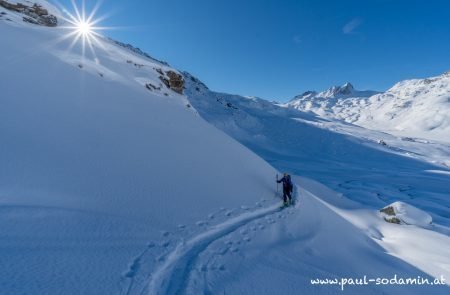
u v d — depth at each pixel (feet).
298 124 307.37
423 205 79.97
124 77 57.21
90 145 27.66
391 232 42.32
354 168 182.39
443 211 74.49
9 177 18.78
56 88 34.94
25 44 43.57
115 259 15.16
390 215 49.65
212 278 16.19
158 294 13.62
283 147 233.35
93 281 12.78
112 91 44.19
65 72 40.96
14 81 30.81
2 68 32.09
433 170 201.46
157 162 30.99
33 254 13.21
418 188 114.93
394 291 20.75
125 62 67.77
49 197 18.60
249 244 22.54
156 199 24.35
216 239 21.90
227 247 21.03
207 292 14.64
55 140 25.59
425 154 308.19
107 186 22.95
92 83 42.63
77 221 17.28
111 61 62.03
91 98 37.73
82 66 47.42
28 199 17.52
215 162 39.06
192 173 32.63
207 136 48.19
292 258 21.86
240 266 18.45
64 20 76.07
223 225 24.91
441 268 28.66
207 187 31.27
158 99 55.52
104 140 29.86
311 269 20.47
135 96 48.14
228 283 15.97
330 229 33.14
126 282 13.56
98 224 17.87
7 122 24.30
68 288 11.78
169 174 29.78
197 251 19.30
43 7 71.26
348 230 36.32
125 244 16.99
